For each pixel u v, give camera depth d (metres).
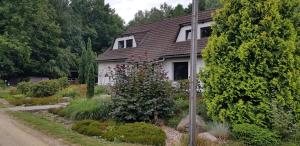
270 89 9.47
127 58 28.36
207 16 22.58
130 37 30.97
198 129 10.29
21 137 10.13
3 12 45.28
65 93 24.95
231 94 9.83
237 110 9.69
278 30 9.55
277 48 9.43
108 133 10.09
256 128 8.80
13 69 45.12
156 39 27.55
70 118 14.33
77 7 70.75
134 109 12.11
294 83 9.38
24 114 15.79
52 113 16.38
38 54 49.53
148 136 9.48
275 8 9.59
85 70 40.44
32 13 48.69
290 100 9.38
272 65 9.46
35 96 26.45
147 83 12.49
